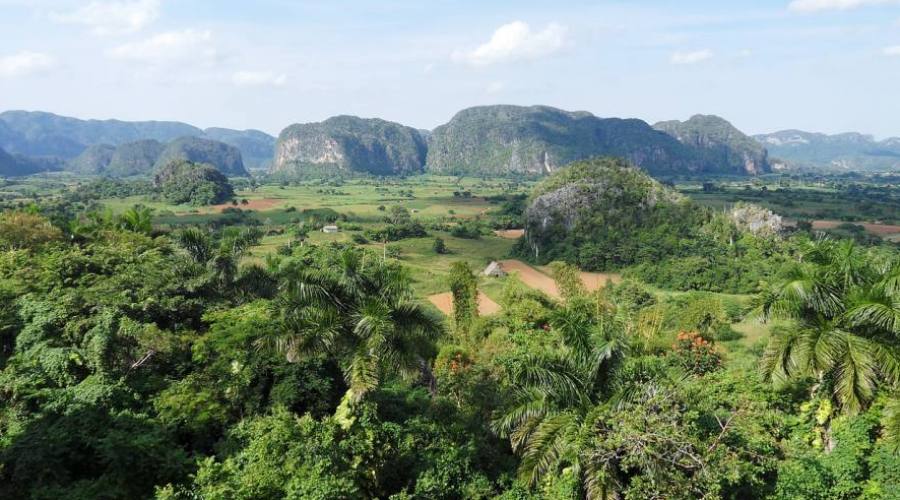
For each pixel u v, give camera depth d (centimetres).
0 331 2086
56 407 1578
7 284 2366
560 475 1456
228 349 1934
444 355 2350
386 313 1700
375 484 1530
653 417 1329
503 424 1525
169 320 2419
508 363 2106
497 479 1617
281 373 1889
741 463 1388
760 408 1836
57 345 1988
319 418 1864
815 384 1800
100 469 1502
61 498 1324
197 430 1758
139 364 2008
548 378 1512
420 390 2098
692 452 1314
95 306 2222
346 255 1839
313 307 1755
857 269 1719
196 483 1388
